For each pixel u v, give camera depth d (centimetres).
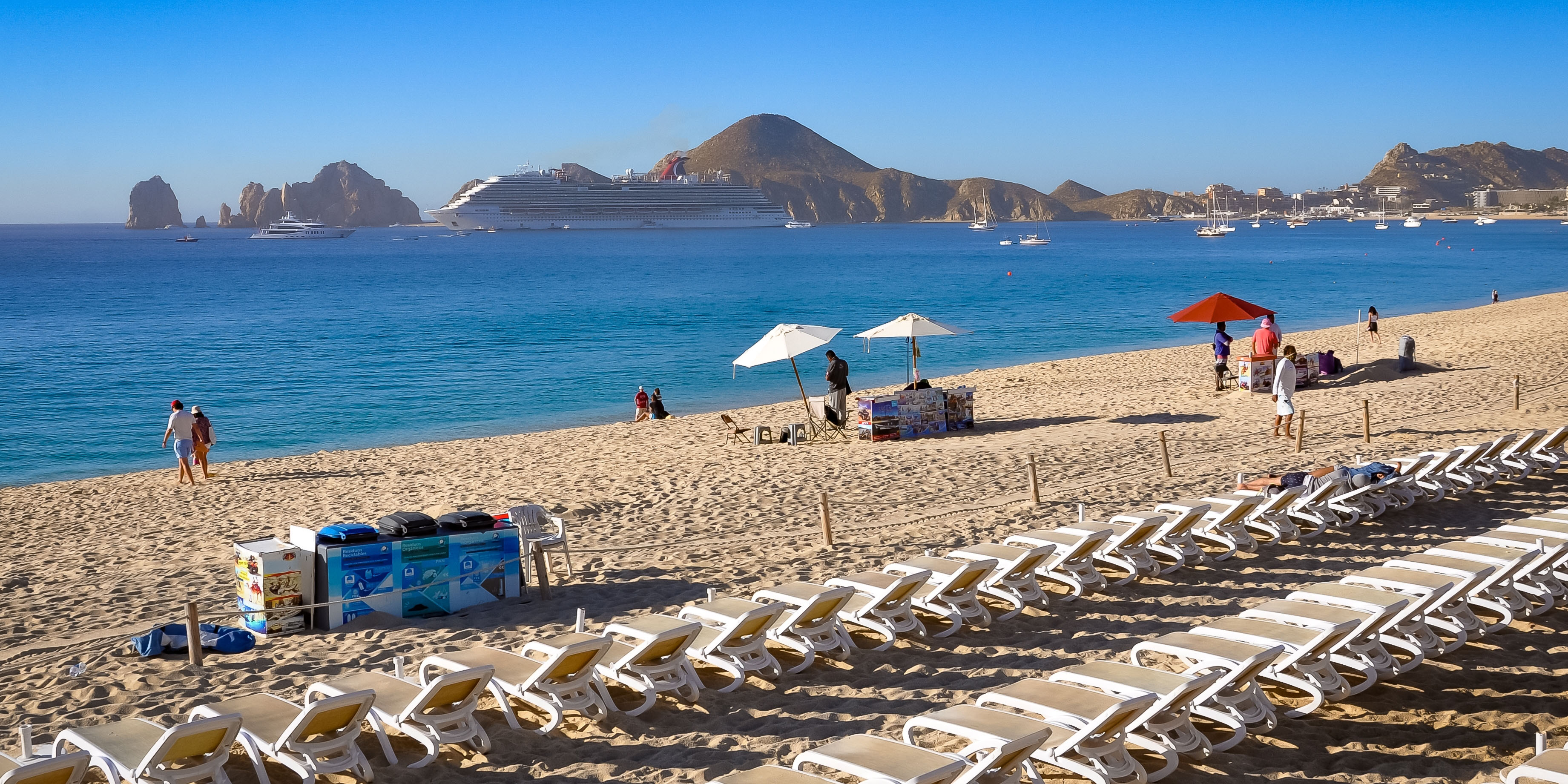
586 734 596
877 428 1709
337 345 4250
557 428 2494
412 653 759
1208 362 2811
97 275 10331
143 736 521
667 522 1198
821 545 1059
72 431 2569
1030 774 507
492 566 885
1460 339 2909
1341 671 660
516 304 6259
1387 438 1542
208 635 776
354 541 826
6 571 1103
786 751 567
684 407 2747
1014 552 844
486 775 546
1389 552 962
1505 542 794
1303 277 7794
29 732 517
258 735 525
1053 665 694
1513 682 642
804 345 1686
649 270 10212
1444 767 530
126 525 1359
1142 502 1205
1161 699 516
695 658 679
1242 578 897
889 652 727
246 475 1766
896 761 455
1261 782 520
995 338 4225
